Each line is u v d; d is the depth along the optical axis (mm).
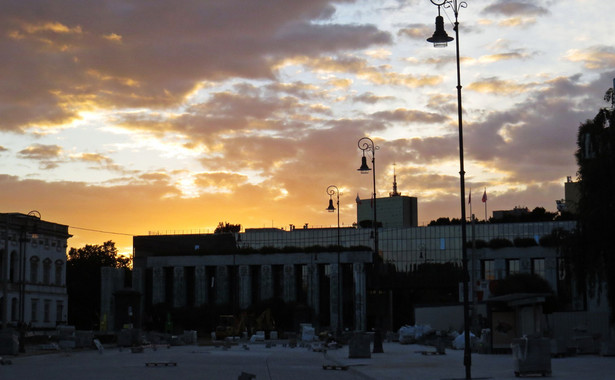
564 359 41969
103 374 32406
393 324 157375
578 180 49656
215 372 34062
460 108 30938
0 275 110688
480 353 51094
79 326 160500
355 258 145875
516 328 48688
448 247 153125
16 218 115812
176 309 144625
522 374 29500
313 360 45781
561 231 49500
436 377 30297
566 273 49281
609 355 44219
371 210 196750
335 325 144625
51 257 127188
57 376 31078
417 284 152625
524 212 176875
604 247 46812
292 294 149125
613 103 49906
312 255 148625
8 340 50812
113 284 144000
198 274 152750
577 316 54375
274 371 35125
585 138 49875
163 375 31859
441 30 33469
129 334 68500
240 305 150625
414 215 194250
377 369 35906
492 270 143375
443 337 82438
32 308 119812
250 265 151500
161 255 154500
